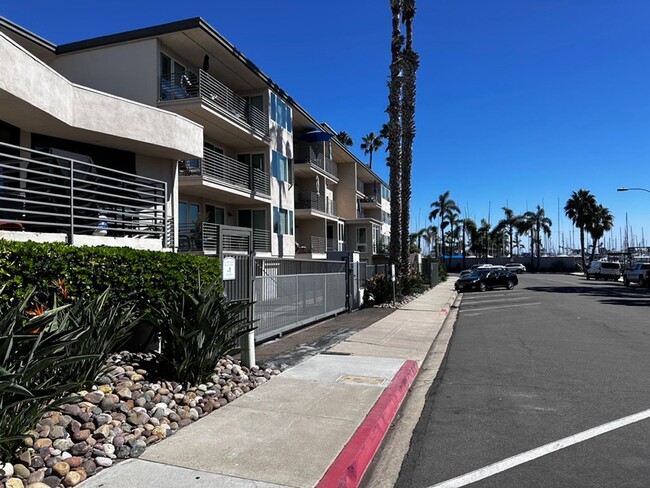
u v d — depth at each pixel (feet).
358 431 17.57
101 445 14.93
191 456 15.08
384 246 167.53
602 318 53.93
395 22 87.10
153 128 46.62
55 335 15.49
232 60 76.95
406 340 39.47
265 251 90.38
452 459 16.31
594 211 259.60
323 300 51.26
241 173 84.64
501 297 89.97
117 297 24.30
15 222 27.37
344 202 160.15
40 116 38.50
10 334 13.23
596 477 14.61
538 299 81.92
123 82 68.28
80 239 30.25
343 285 58.90
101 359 18.72
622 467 15.28
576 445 17.15
